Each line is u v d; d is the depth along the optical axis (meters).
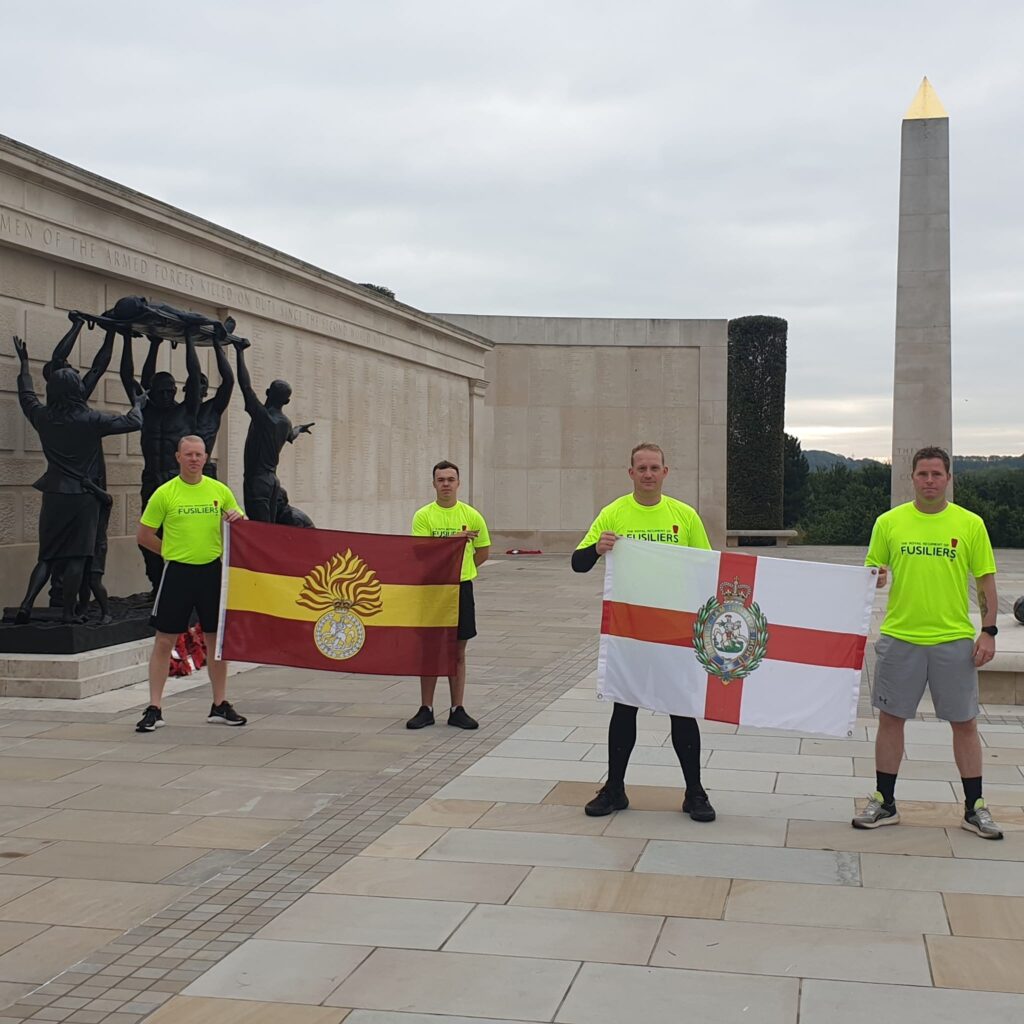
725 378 32.12
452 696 9.52
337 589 9.30
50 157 12.24
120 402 14.29
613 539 7.00
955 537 6.51
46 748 8.63
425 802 7.20
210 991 4.55
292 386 18.30
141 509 14.95
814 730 6.85
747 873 5.89
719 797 7.34
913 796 7.34
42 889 5.68
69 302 13.17
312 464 19.08
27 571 12.57
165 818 6.86
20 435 12.41
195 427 12.82
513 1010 4.38
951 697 6.51
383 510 22.23
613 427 32.16
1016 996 4.48
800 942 5.00
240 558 9.27
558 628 16.11
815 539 42.66
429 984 4.61
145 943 5.02
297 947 4.96
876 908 5.40
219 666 9.48
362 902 5.48
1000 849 6.28
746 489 38.78
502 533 32.06
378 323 21.56
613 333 32.00
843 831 6.60
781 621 6.87
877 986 4.57
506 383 31.95
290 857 6.15
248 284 16.72
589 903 5.46
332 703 10.48
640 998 4.48
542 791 7.47
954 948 4.94
